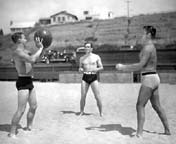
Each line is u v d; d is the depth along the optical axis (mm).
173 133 3547
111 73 11148
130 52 12336
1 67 14102
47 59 14031
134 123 4195
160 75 10625
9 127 4023
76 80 11438
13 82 12820
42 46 3678
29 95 3635
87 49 4734
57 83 11477
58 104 6129
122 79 11016
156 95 3371
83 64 4723
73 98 7094
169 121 4277
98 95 4691
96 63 4746
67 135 3521
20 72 3420
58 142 3207
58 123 4211
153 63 3258
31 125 3805
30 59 3367
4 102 6723
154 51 3264
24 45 3592
